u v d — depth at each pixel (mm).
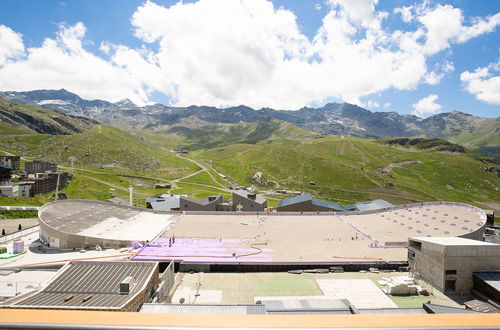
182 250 83500
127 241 86875
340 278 71562
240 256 79875
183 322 5359
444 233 98188
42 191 187500
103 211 115375
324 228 108688
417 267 72938
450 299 62125
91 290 55031
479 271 64625
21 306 46688
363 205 150250
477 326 5316
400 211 124438
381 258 79625
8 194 155125
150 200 154875
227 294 63500
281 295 63031
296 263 76250
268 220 118938
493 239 104500
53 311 5637
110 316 5523
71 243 84188
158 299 57688
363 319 5660
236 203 143625
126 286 53812
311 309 48875
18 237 93562
